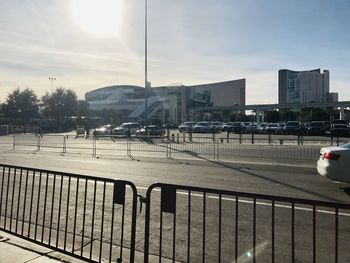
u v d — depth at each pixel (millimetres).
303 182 11711
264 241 6102
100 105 141625
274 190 10375
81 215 7758
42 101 96562
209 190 4324
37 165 16391
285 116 122875
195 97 130250
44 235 6508
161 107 115188
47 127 80312
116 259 5352
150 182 11711
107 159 19062
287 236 6340
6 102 95312
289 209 8062
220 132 63312
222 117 129875
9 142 34375
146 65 45906
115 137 41531
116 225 7094
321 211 7906
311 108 114750
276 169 14883
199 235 6445
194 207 8289
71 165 16391
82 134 53812
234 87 149250
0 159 19156
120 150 24906
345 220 7234
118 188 4996
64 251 5305
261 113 120688
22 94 94812
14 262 4797
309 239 6191
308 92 158625
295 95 160125
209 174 13508
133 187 4855
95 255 5527
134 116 114125
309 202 3707
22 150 25344
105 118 105750
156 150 24609
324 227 6816
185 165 16297
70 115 94625
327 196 9531
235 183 11555
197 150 23906
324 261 5273
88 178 5457
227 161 17922
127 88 155250
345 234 6418
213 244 5996
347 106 99000
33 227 7023
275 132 55406
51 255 5109
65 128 84000
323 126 50438
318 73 161375
